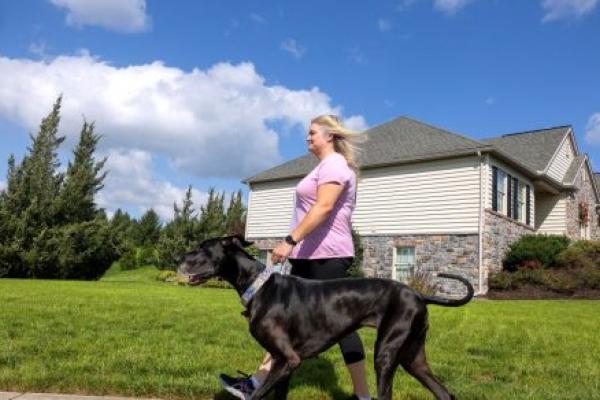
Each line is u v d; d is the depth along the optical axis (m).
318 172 4.25
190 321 8.29
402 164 20.53
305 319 3.70
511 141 26.38
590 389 4.95
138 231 50.38
